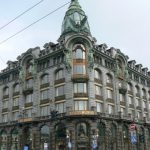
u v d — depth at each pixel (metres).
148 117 75.19
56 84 58.81
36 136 59.09
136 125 66.81
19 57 70.38
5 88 74.06
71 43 57.62
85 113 52.12
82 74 55.62
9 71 72.25
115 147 58.34
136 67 75.62
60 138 54.81
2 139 69.06
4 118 71.06
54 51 60.41
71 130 52.44
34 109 61.69
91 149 51.66
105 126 56.53
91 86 55.88
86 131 53.03
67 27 61.53
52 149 55.41
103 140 55.38
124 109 65.19
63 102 56.38
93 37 62.69
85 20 60.91
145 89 77.38
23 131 62.22
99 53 60.56
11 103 69.62
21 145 61.44
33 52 65.31
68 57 56.81
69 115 52.50
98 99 57.31
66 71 56.97
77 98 54.59
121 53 67.50
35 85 63.28
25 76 66.69
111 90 62.38
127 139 62.34
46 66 62.59
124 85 66.50
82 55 57.34
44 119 58.41
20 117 63.69
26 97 65.69
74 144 51.75
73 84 55.78
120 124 60.84
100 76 60.28
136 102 71.56
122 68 67.56
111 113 60.28
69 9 64.50
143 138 66.94
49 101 59.22
